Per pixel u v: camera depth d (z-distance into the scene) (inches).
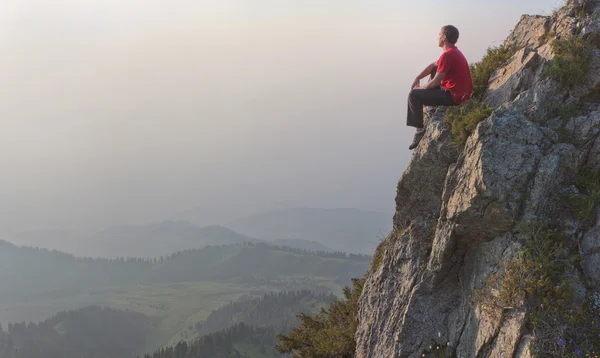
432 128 374.0
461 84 375.2
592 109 316.5
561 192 288.2
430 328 317.7
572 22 356.2
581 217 277.3
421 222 375.6
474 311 293.3
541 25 393.7
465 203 300.7
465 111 354.3
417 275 348.5
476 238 307.3
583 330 241.4
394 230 411.5
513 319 258.4
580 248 269.9
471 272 310.3
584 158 297.1
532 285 257.6
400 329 328.5
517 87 348.5
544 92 325.7
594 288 255.1
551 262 261.0
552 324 244.7
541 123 315.9
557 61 330.0
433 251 330.6
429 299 327.3
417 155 378.6
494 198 288.2
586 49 326.6
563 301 246.7
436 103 386.3
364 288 443.5
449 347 304.8
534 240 273.4
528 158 291.6
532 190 285.0
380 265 415.8
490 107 328.2
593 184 285.1
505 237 288.5
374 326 370.6
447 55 370.6
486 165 294.5
